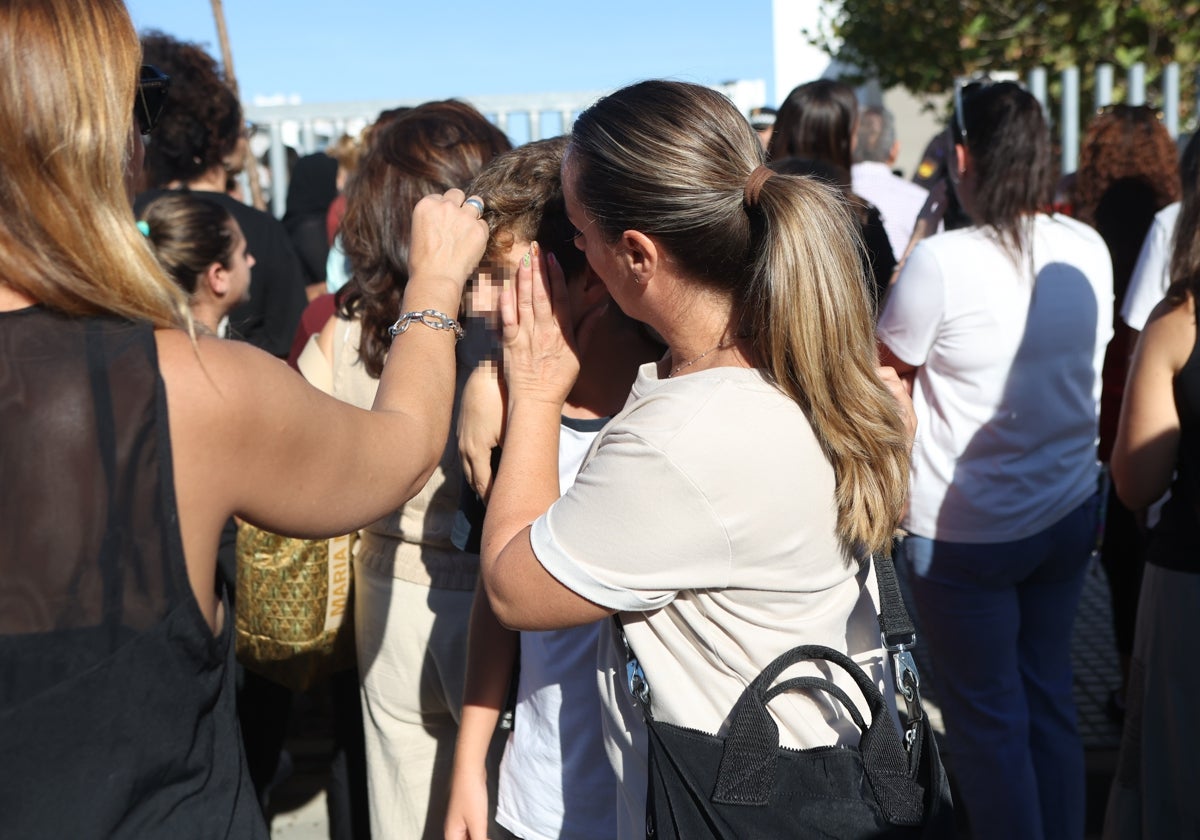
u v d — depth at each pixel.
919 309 2.31
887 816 1.27
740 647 1.31
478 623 1.73
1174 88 5.03
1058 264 2.33
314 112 5.23
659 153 1.28
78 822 0.97
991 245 2.30
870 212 2.65
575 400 1.67
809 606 1.33
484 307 1.58
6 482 0.96
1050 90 7.08
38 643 0.97
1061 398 2.36
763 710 1.26
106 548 0.98
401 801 2.11
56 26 0.98
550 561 1.28
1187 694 1.98
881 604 1.40
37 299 1.00
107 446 0.98
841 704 1.34
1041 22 8.38
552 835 1.67
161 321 1.03
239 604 2.24
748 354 1.34
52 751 0.97
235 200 3.49
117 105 1.01
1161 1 7.73
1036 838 2.41
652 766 1.32
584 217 1.35
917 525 2.42
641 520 1.24
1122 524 3.27
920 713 1.36
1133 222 3.31
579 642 1.62
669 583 1.25
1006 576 2.38
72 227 0.98
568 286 1.56
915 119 11.27
